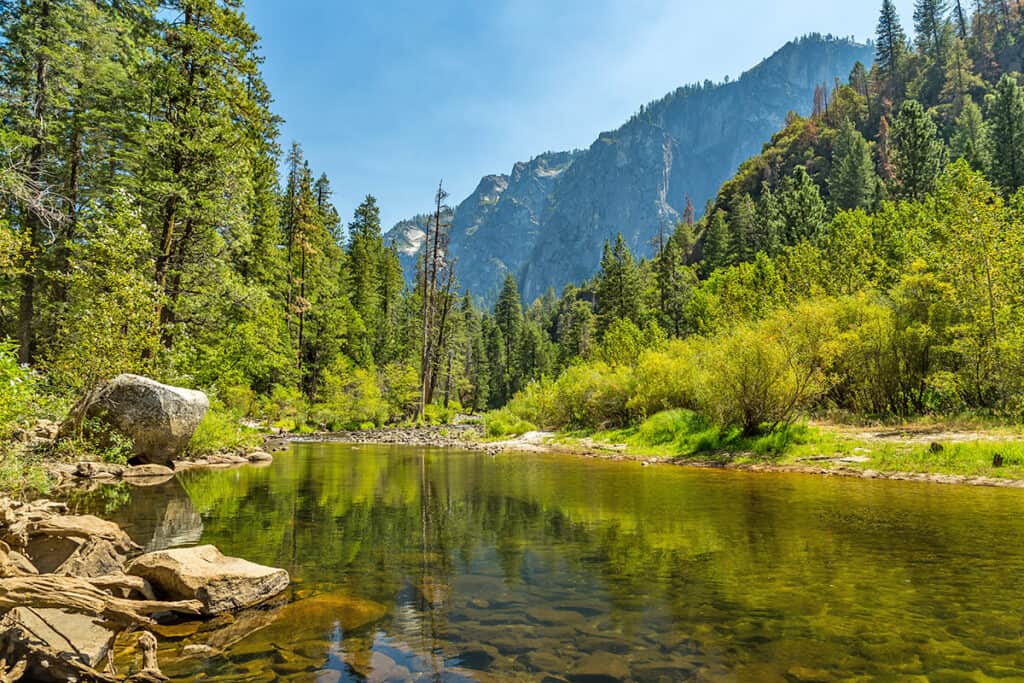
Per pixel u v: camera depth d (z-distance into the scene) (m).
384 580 5.96
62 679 3.78
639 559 6.68
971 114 89.94
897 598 5.17
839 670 3.77
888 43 139.50
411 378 48.31
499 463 18.16
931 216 26.78
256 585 5.41
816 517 8.91
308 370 45.72
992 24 131.38
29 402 10.92
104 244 14.18
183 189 20.80
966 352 18.03
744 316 40.59
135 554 6.83
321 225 50.50
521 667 3.88
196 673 3.84
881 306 21.77
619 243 82.06
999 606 4.93
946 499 10.17
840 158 98.44
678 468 16.22
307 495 11.62
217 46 22.31
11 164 15.75
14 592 4.22
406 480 13.96
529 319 154.88
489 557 6.86
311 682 3.67
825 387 18.03
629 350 34.44
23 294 21.20
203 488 12.44
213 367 25.25
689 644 4.24
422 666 3.92
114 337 14.48
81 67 20.55
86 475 13.34
